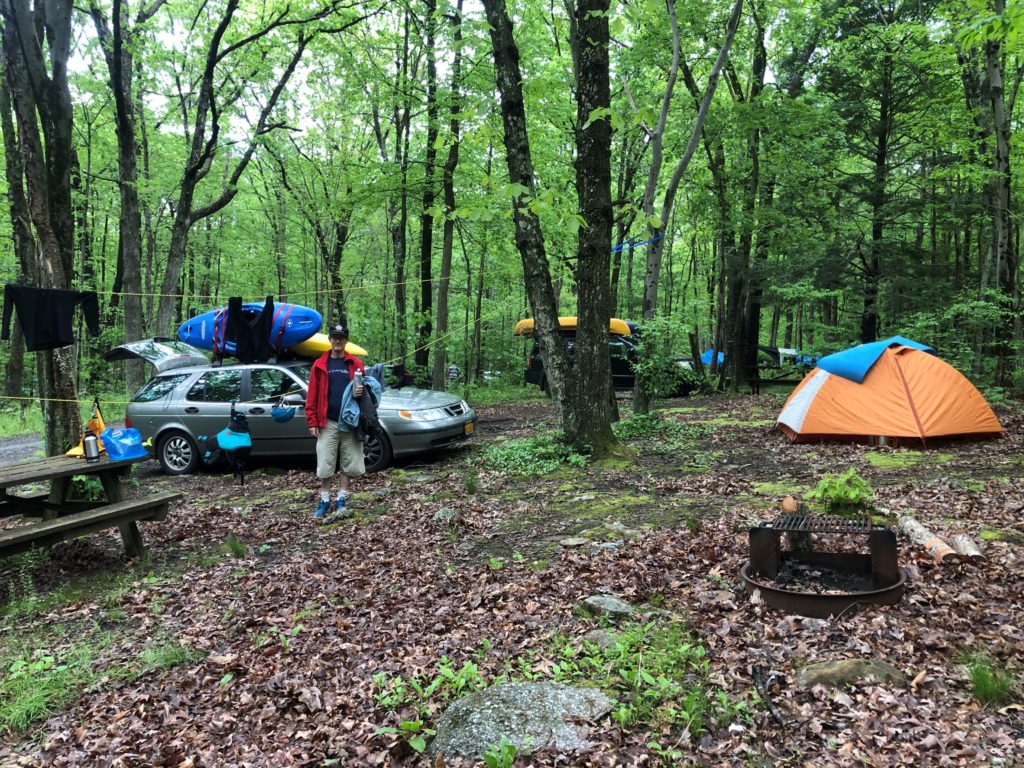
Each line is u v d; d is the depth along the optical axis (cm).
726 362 1934
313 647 423
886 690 309
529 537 618
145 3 1512
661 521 635
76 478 765
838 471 836
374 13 1452
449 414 1041
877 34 1540
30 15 862
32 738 352
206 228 2762
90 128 2122
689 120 1778
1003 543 504
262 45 1485
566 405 945
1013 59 1820
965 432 960
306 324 1091
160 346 1120
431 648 404
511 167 928
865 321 1791
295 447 1023
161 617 497
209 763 309
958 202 1633
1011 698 299
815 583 440
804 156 1664
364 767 296
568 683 339
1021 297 1670
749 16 1598
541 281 949
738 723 294
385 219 2742
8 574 604
